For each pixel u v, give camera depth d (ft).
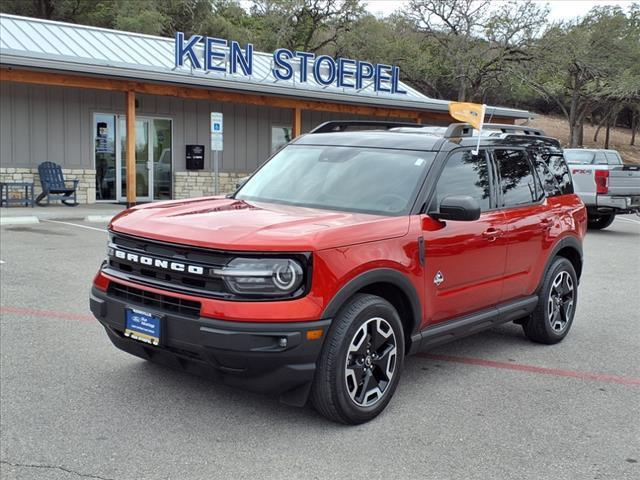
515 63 137.18
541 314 19.30
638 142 220.64
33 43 51.90
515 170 18.44
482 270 16.30
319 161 17.15
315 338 12.20
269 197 16.62
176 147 61.87
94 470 11.16
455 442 12.76
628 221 62.03
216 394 14.67
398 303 14.46
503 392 15.66
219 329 11.80
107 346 17.71
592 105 172.55
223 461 11.62
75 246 33.27
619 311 24.77
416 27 140.56
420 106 67.97
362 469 11.50
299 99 60.54
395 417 13.89
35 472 11.02
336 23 143.64
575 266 21.33
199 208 15.05
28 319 19.97
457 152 16.34
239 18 151.23
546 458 12.23
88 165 56.13
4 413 13.28
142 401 14.15
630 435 13.41
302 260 12.24
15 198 51.39
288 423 13.32
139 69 48.78
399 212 14.70
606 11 137.90
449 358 18.39
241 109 66.08
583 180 49.96
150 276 13.17
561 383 16.44
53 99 53.67
